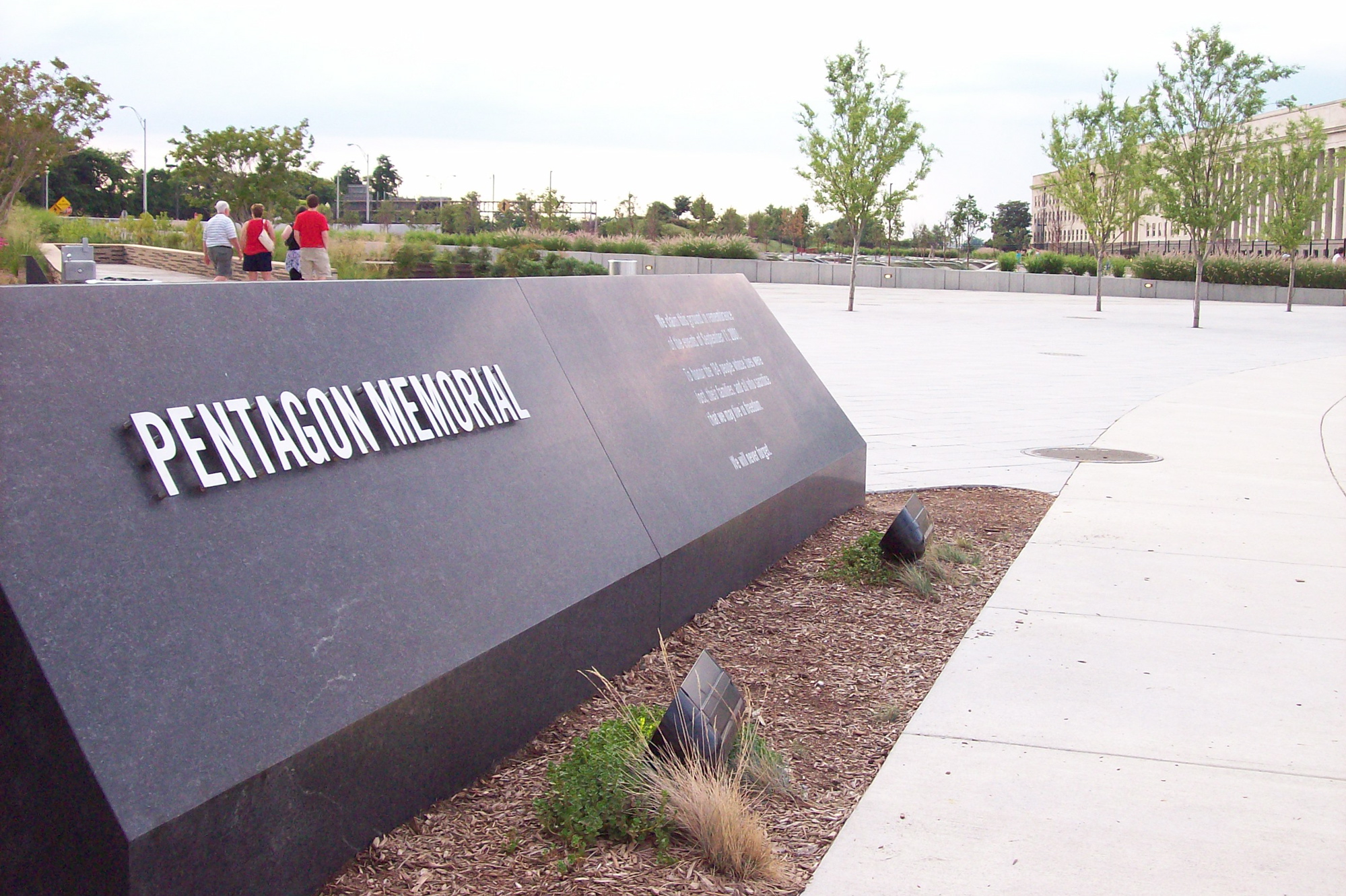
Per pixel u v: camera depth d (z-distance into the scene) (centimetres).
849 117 3188
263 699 297
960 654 526
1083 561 687
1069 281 4888
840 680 496
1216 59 2995
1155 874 334
